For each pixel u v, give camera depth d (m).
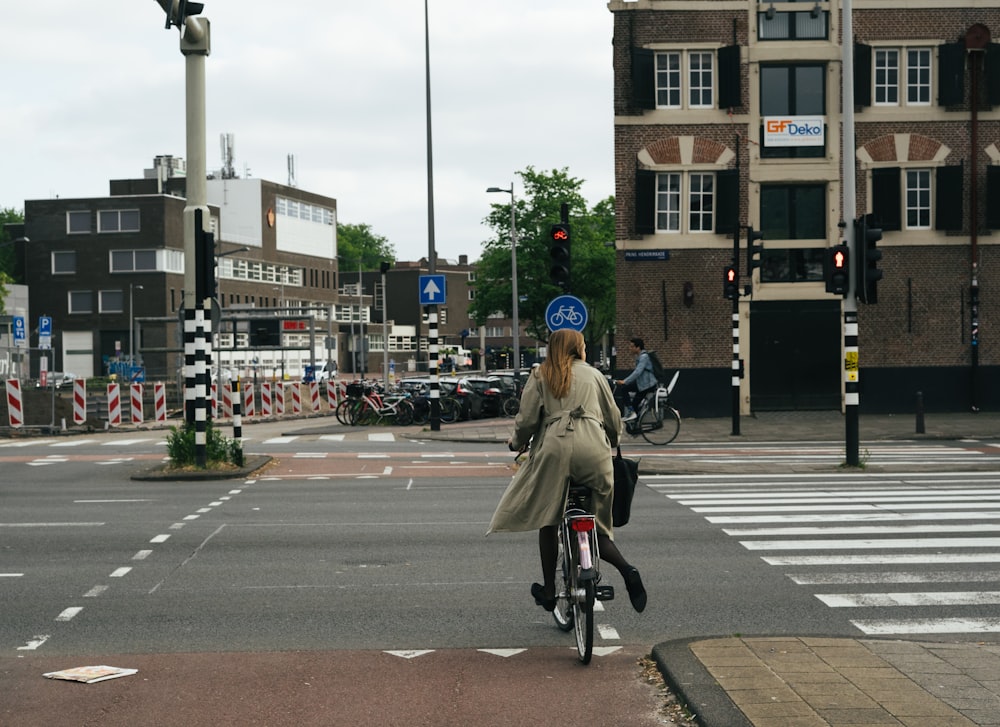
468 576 9.02
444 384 36.25
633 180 30.89
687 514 12.40
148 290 87.94
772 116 30.62
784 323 30.77
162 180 103.56
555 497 6.47
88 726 5.23
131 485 16.16
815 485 15.19
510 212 61.16
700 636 6.55
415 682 5.94
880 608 7.78
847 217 17.33
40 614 7.74
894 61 30.83
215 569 9.39
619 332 30.94
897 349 30.77
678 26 30.67
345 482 16.28
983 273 30.77
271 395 41.75
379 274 146.25
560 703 5.52
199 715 5.38
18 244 93.19
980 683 5.41
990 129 30.69
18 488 15.85
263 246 108.06
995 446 22.28
